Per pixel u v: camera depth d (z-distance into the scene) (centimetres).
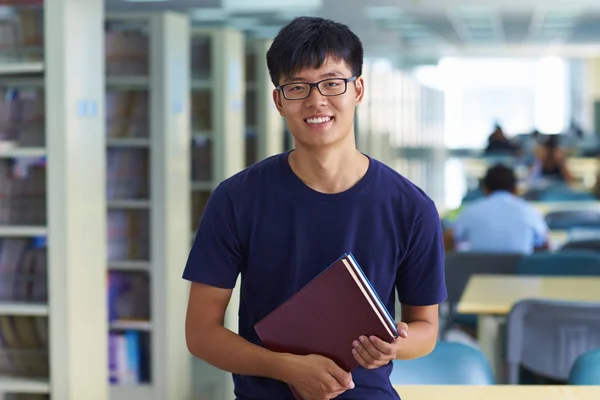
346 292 212
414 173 1950
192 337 233
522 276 600
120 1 1241
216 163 861
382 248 228
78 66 523
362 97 225
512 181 746
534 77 3356
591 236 838
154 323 680
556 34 1822
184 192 713
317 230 226
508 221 736
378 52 2047
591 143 2258
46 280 534
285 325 218
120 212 692
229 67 866
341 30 216
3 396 536
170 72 689
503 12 1420
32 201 538
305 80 214
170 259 684
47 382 524
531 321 450
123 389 682
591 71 2947
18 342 539
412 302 237
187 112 719
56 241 516
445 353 322
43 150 514
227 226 230
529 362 453
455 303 666
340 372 216
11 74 538
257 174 230
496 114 3478
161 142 680
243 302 238
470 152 2181
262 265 230
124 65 693
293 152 231
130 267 685
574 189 1191
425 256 232
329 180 227
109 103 695
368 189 227
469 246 746
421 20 1519
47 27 511
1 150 519
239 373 228
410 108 1922
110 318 690
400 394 272
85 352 534
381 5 1297
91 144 538
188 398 674
